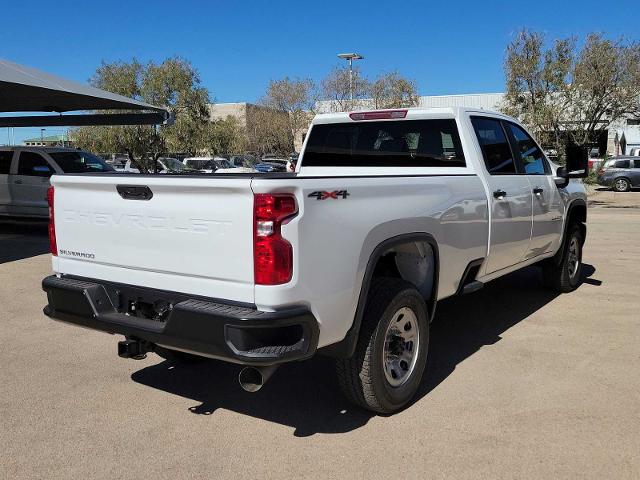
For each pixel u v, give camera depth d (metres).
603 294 7.24
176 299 3.44
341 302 3.41
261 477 3.25
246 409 4.12
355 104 32.22
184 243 3.36
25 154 13.09
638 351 5.16
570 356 5.05
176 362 5.05
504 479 3.19
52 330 5.96
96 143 23.14
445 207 4.34
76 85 12.61
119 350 3.64
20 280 8.28
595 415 3.92
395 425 3.84
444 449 3.52
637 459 3.37
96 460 3.43
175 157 26.86
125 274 3.67
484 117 5.43
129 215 3.58
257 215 3.07
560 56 21.45
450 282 4.61
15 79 10.31
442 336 5.66
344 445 3.59
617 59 20.95
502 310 6.57
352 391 3.81
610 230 13.64
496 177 5.22
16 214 13.15
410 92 31.25
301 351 3.19
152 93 23.67
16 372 4.81
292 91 37.56
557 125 21.50
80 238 3.88
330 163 5.87
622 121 27.97
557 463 3.34
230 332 3.10
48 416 4.00
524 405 4.09
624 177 27.08
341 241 3.38
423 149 5.32
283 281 3.10
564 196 6.67
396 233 3.84
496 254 5.24
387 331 3.79
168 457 3.46
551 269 7.12
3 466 3.36
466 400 4.19
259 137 39.94
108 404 4.20
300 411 4.08
